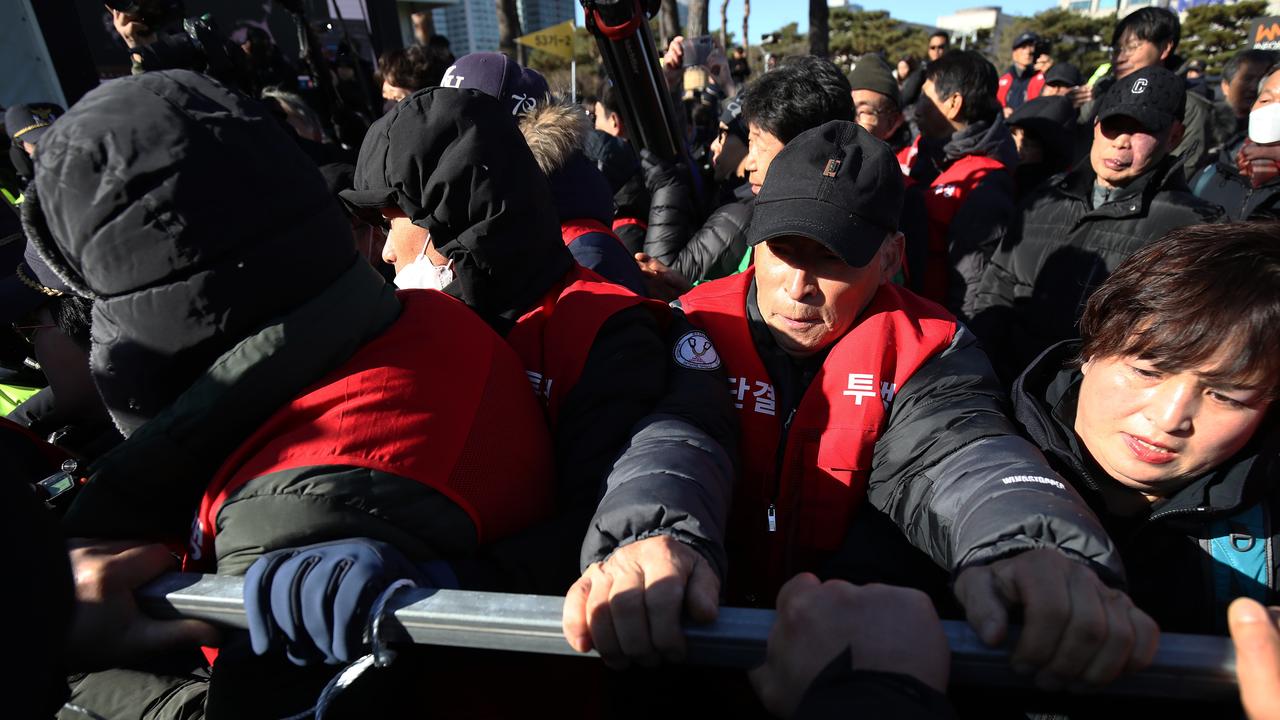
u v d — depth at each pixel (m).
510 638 0.75
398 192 1.21
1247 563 0.94
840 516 1.14
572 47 8.48
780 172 1.15
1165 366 0.86
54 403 1.51
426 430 0.89
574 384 1.14
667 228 2.64
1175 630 0.98
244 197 0.81
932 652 0.67
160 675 1.18
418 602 0.75
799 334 1.18
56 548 0.55
